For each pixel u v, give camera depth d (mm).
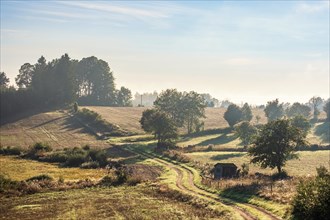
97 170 87188
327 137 140125
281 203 39812
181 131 168125
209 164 84875
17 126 172250
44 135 153500
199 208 45500
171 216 41750
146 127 122312
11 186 61062
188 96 163000
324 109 180125
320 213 31781
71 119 182125
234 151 111750
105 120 173000
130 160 101562
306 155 102500
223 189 53469
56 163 99688
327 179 35469
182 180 67188
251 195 46781
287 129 68625
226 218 38469
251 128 123438
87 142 137625
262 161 70875
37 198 55812
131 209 46500
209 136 148000
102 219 42094
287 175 67188
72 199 54406
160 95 168250
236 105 157375
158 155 104438
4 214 46125
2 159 105125
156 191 58469
